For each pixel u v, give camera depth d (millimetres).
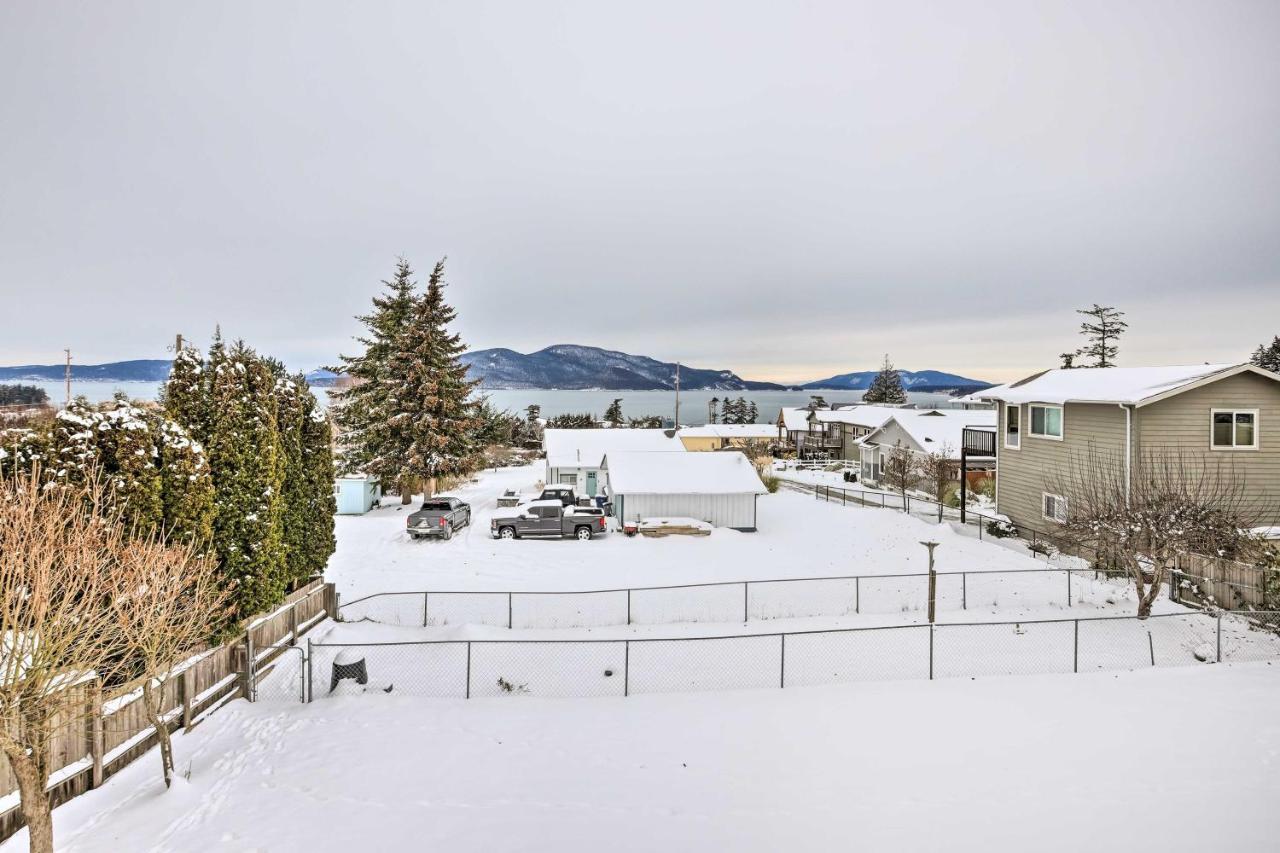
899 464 38250
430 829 7805
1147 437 20031
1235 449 20125
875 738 10094
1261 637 14305
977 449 31828
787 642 15047
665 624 16391
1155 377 21766
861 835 7480
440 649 14648
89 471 9750
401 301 35531
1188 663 13250
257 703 12164
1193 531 15195
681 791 8633
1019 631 15359
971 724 10500
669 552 23953
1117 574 19359
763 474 41969
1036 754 9367
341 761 9625
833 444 59562
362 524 29484
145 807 8445
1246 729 9875
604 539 26250
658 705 11703
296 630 15016
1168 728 10047
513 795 8594
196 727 11094
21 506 7531
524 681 13102
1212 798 7984
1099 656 13766
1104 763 9016
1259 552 15664
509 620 16281
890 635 15352
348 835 7703
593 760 9570
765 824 7789
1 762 7773
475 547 24781
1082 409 22500
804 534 26953
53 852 7309
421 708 11664
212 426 12727
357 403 36250
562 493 32094
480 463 40250
